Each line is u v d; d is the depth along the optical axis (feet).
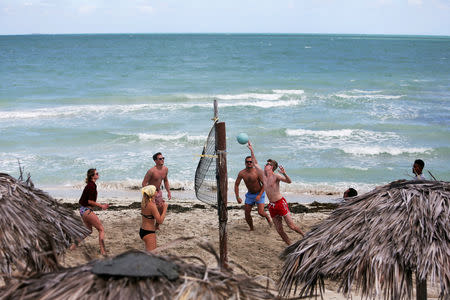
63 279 8.44
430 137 68.13
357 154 59.47
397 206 15.15
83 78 142.20
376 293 13.26
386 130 72.33
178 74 157.38
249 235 28.12
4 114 79.30
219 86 126.41
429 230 14.05
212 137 21.83
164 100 101.24
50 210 17.03
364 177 50.85
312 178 50.39
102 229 23.45
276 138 66.54
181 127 73.41
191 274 8.65
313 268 14.93
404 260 13.58
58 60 223.71
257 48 387.14
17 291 8.38
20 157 55.98
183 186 46.34
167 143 63.46
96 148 60.64
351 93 112.37
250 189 28.32
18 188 16.38
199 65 198.39
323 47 420.36
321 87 125.70
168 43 493.36
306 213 34.50
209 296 7.97
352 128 73.82
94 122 76.38
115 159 55.83
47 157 55.93
